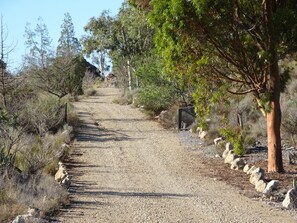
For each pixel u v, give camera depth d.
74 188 13.78
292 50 14.68
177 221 10.22
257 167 16.09
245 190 13.43
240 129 21.27
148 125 29.52
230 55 15.09
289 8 14.34
